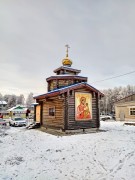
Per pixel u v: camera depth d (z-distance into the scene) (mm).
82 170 7391
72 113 17094
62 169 7594
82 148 10727
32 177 6840
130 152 9367
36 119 25062
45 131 18625
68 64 23891
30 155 9789
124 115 33094
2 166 8109
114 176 6609
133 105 31078
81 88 18156
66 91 16594
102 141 12336
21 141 13734
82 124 17484
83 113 17750
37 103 24641
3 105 80250
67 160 8711
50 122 19516
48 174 7102
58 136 14930
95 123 18562
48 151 10484
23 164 8344
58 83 20828
